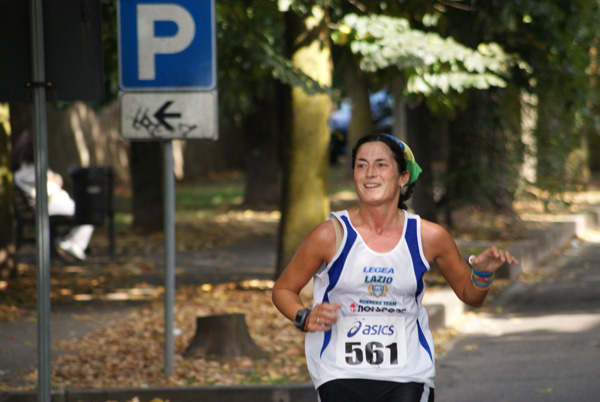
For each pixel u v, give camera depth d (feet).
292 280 33.12
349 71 122.21
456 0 102.73
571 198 145.48
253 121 196.75
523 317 92.17
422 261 32.45
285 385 57.47
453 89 100.53
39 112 45.16
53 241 127.54
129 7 59.36
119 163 263.29
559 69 112.98
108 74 111.55
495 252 32.24
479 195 143.64
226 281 109.40
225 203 212.23
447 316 88.84
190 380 61.41
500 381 64.80
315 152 96.99
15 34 45.57
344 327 32.37
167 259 61.16
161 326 81.76
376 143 32.40
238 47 98.53
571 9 110.93
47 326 44.78
